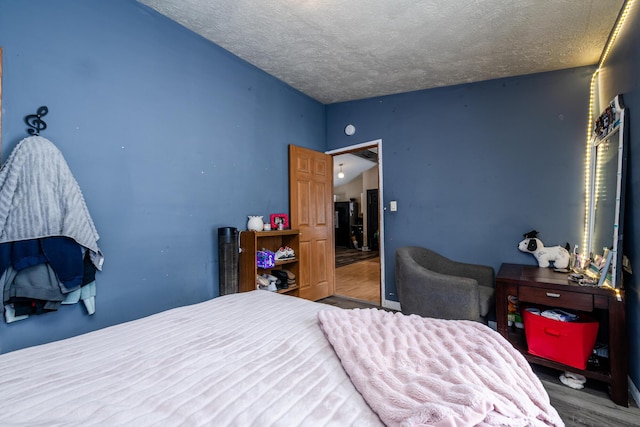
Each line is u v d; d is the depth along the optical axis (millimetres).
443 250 3068
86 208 1704
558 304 1863
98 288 1811
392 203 3385
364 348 968
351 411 716
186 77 2322
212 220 2527
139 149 2029
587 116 2414
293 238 3324
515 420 675
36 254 1515
